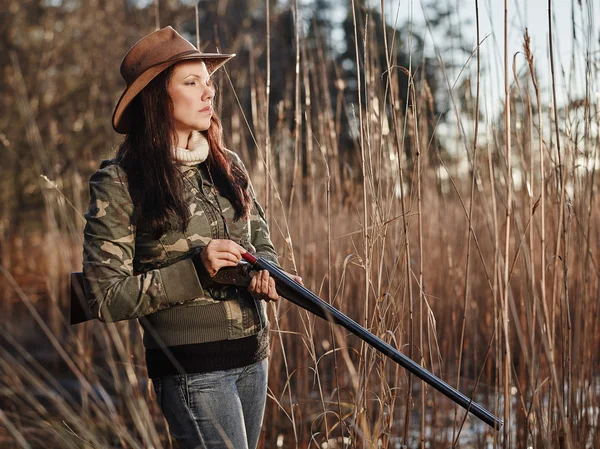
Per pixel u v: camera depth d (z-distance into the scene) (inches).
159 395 88.4
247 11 488.4
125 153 88.0
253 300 90.0
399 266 124.7
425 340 153.3
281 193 169.8
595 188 133.3
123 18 463.8
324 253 163.2
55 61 422.9
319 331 176.4
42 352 242.2
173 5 475.5
